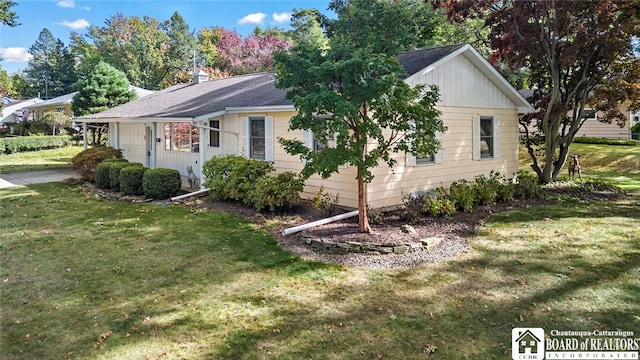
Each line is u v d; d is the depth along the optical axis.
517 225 8.17
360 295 4.98
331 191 9.77
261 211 9.51
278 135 10.93
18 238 7.67
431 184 10.33
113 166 12.95
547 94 13.89
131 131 17.08
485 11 15.37
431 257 6.29
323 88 6.08
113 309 4.67
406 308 4.62
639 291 4.99
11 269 6.01
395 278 5.51
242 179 10.15
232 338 4.01
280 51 6.69
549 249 6.64
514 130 12.87
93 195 12.44
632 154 18.89
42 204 11.03
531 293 4.97
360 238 6.83
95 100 24.80
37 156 25.36
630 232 7.61
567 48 11.79
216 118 13.02
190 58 48.81
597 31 11.38
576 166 14.46
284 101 10.39
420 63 9.96
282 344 3.90
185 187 13.42
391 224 8.03
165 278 5.59
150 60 46.41
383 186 9.30
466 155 11.21
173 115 12.25
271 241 7.25
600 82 12.78
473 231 7.71
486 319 4.34
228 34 40.84
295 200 9.39
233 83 16.12
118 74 25.89
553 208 9.78
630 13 10.64
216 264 6.11
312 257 6.39
